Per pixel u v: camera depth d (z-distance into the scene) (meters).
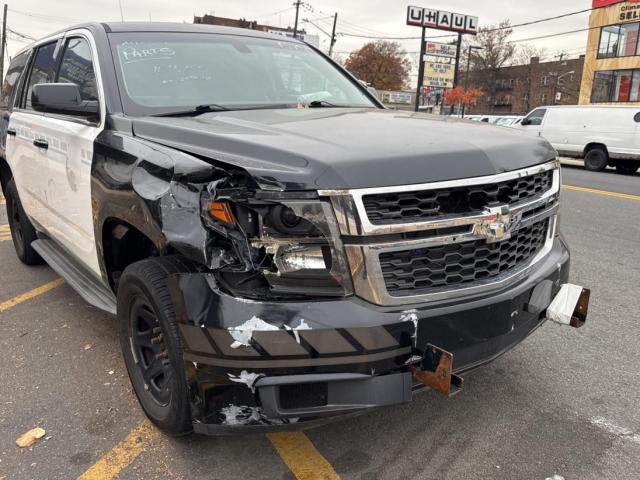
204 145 2.54
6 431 2.91
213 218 2.18
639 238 7.25
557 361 3.72
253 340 2.11
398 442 2.83
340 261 2.16
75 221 3.57
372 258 2.18
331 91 4.12
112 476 2.57
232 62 3.87
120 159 2.84
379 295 2.21
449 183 2.30
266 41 4.34
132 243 3.05
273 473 2.59
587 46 34.78
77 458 2.69
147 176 2.52
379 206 2.19
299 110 3.46
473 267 2.46
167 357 2.56
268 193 2.15
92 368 3.57
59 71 4.14
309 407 2.21
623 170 19.16
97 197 3.05
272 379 2.14
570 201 10.21
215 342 2.15
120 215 2.75
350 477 2.57
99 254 3.22
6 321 4.33
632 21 31.97
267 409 2.16
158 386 2.78
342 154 2.24
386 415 3.06
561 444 2.82
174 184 2.32
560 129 19.33
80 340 3.98
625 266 5.97
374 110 3.70
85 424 2.96
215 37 4.06
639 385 3.41
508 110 83.69
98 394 3.26
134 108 3.24
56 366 3.60
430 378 2.26
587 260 6.20
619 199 10.52
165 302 2.39
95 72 3.46
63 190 3.71
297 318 2.12
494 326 2.48
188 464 2.65
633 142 17.52
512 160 2.58
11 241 6.82
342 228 2.14
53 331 4.14
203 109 3.34
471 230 2.38
